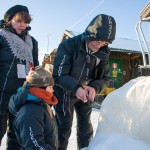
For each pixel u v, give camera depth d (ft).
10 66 9.15
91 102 9.07
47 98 6.82
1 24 9.45
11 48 9.16
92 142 6.07
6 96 9.16
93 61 8.77
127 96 5.82
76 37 8.79
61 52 8.58
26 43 9.69
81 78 8.80
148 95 5.45
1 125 9.25
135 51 45.83
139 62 47.70
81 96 7.77
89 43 8.34
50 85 6.98
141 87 5.68
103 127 6.11
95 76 9.15
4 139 13.53
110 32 7.78
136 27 15.89
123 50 45.73
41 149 6.20
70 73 8.68
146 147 5.02
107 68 9.30
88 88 8.12
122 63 48.47
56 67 8.49
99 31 7.75
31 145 6.25
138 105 5.55
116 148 5.24
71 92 8.60
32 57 9.81
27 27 9.69
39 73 6.84
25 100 6.68
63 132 8.89
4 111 9.20
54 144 6.98
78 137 9.40
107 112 6.13
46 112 6.85
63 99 8.78
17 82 9.20
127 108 5.74
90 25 8.12
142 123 5.29
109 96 6.25
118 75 48.14
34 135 6.30
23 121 6.40
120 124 5.78
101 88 8.97
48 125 6.82
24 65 9.36
